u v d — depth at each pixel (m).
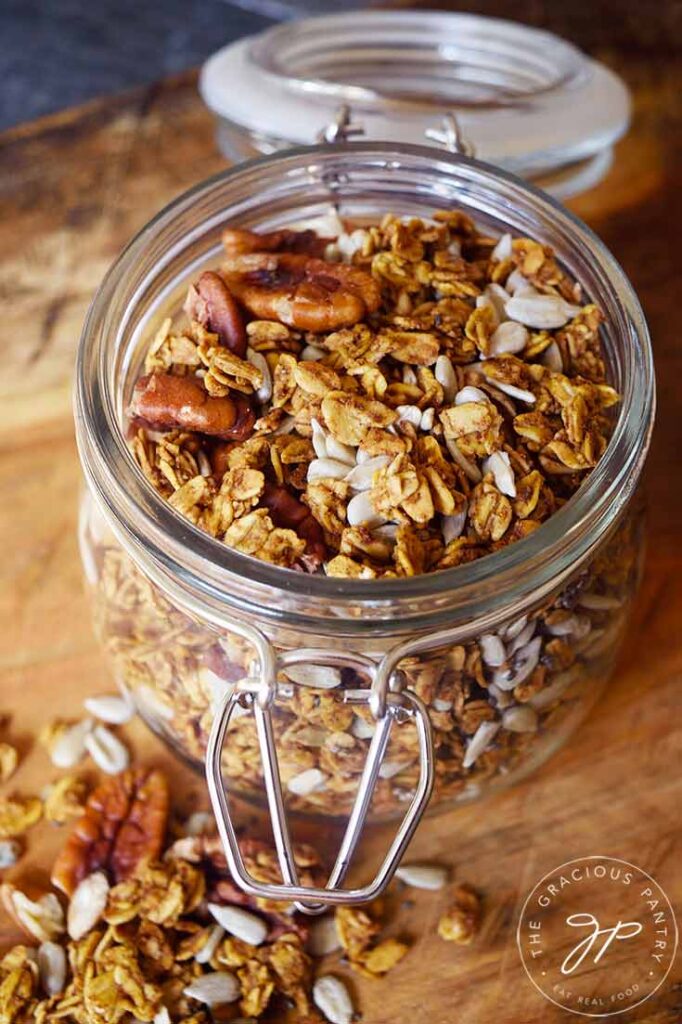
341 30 0.39
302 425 0.25
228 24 0.48
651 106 0.40
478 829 0.30
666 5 0.42
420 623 0.23
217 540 0.24
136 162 0.39
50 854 0.29
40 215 0.38
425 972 0.28
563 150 0.36
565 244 0.27
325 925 0.28
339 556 0.24
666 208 0.38
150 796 0.30
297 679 0.24
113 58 0.47
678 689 0.31
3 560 0.33
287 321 0.26
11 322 0.36
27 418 0.35
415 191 0.29
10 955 0.28
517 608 0.24
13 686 0.31
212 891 0.28
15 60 0.47
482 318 0.26
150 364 0.26
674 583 0.32
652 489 0.34
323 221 0.29
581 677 0.27
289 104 0.35
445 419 0.25
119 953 0.27
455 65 0.39
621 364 0.26
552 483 0.25
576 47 0.41
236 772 0.27
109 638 0.28
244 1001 0.27
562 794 0.30
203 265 0.28
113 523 0.25
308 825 0.29
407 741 0.26
